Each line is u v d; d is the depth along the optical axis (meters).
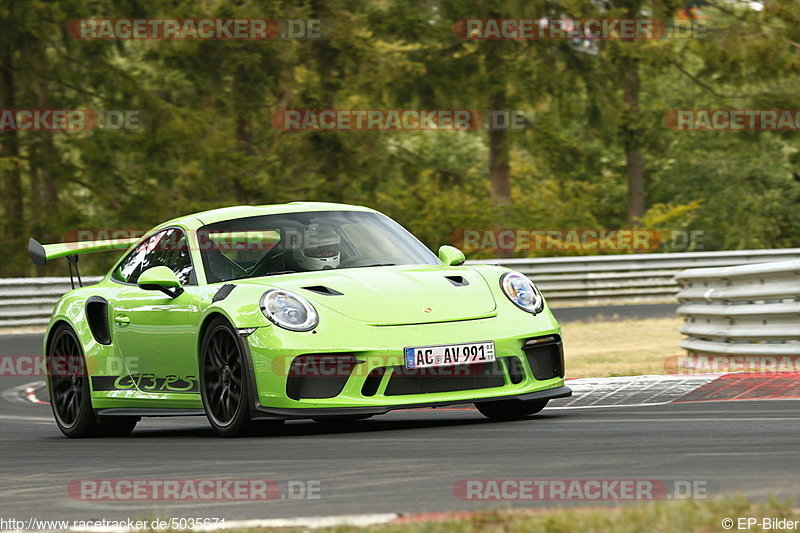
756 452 16.17
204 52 102.19
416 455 17.34
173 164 102.25
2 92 98.38
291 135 104.12
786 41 107.19
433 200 115.69
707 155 137.38
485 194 119.06
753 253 77.00
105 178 100.75
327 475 15.85
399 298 21.38
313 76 106.06
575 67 109.31
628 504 12.62
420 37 107.06
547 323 21.98
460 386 20.78
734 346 31.20
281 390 20.23
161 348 23.33
